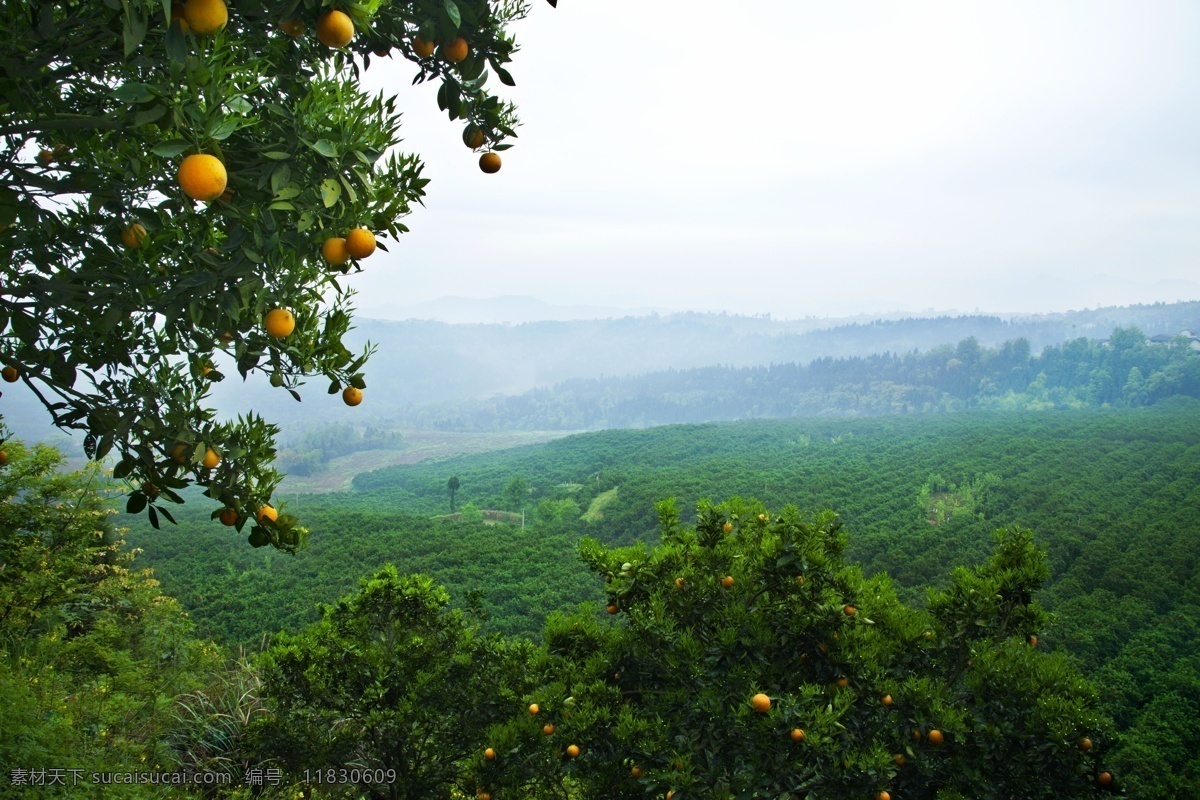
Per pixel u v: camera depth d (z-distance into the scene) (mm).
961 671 4223
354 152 1885
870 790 3225
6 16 1676
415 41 2416
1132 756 21094
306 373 2426
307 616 45281
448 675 5473
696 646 4023
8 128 1795
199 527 70375
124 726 5066
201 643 6965
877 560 58281
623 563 4594
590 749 3963
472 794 4352
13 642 5816
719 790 3303
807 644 4109
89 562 7391
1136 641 31875
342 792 5234
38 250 2250
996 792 3451
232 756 5242
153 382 2543
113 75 2068
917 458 109250
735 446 149375
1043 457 95938
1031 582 4219
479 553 69312
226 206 1864
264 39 2209
